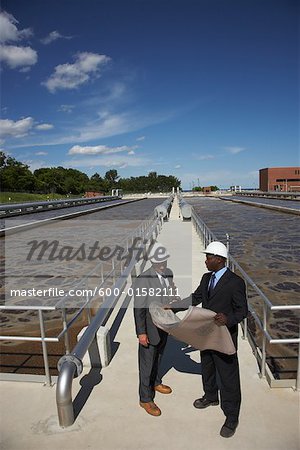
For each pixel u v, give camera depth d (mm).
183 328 2906
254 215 29625
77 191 101062
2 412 3420
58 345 5516
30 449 2938
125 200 66875
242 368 4098
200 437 3002
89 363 4188
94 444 2967
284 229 20031
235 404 2980
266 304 3863
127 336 5047
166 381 3863
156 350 3375
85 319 6719
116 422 3219
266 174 85312
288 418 3199
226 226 22344
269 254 13070
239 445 2898
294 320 6457
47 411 3416
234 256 12836
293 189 80000
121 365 4234
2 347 5516
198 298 3301
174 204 38875
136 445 2936
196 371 4062
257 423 3139
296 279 9438
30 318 6996
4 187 79062
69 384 3150
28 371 4691
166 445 2926
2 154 94062
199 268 8875
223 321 2783
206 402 3369
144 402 3346
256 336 5809
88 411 3383
